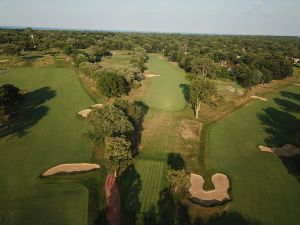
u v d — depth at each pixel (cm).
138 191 4416
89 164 5109
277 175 5150
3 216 3766
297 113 8769
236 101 9531
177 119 7575
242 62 15812
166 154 5684
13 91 7675
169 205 4116
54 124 6850
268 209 4184
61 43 18175
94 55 15512
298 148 6244
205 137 6575
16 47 14900
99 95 9300
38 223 3672
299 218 4022
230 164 5472
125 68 11025
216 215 3984
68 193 4303
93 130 5078
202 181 4862
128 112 6125
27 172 4816
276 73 13438
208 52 19238
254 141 6556
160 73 14125
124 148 4453
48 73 12312
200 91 7500
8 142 5841
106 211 3928
